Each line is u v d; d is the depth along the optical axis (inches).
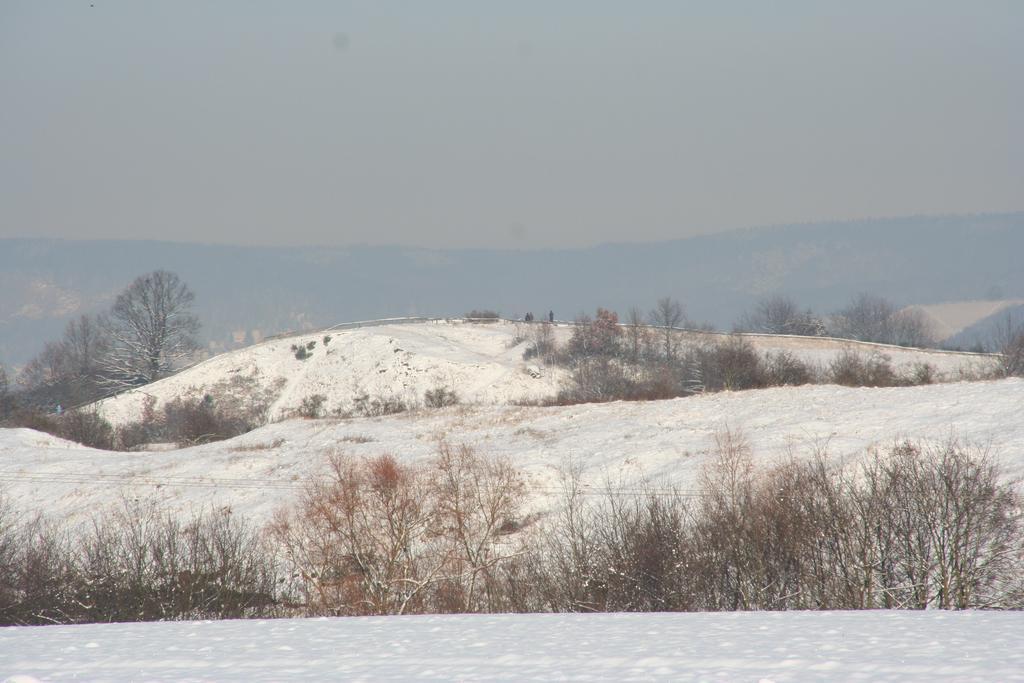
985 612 1526.8
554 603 2642.7
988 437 3649.1
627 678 1016.2
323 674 1114.1
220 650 1331.2
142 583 2800.2
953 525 2412.6
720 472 3280.0
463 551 2896.2
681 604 2544.3
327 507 3043.8
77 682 1102.4
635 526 2728.8
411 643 1349.7
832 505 2549.2
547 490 3732.8
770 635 1286.9
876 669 1003.3
